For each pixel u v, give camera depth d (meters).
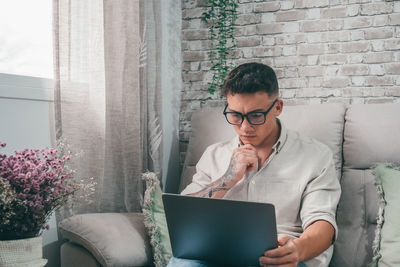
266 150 1.66
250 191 1.62
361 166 1.84
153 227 1.57
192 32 2.56
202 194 1.61
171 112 2.50
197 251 1.31
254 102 1.51
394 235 1.52
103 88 1.79
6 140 1.54
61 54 1.62
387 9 2.22
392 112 1.85
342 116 1.94
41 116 1.67
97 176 1.76
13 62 1.77
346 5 2.28
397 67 2.21
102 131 1.79
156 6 2.12
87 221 1.52
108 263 1.40
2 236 1.21
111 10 1.83
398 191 1.59
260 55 2.43
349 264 1.67
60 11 1.62
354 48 2.27
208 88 2.53
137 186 1.92
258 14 2.43
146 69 2.06
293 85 2.38
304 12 2.35
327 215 1.44
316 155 1.62
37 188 1.22
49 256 1.68
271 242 1.17
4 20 1.75
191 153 2.15
